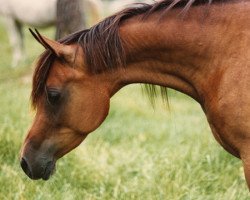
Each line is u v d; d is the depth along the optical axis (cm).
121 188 845
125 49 598
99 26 598
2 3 1892
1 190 808
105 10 2923
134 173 918
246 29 577
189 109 1536
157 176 875
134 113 1395
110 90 606
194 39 588
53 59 593
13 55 2006
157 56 601
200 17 589
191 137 1084
